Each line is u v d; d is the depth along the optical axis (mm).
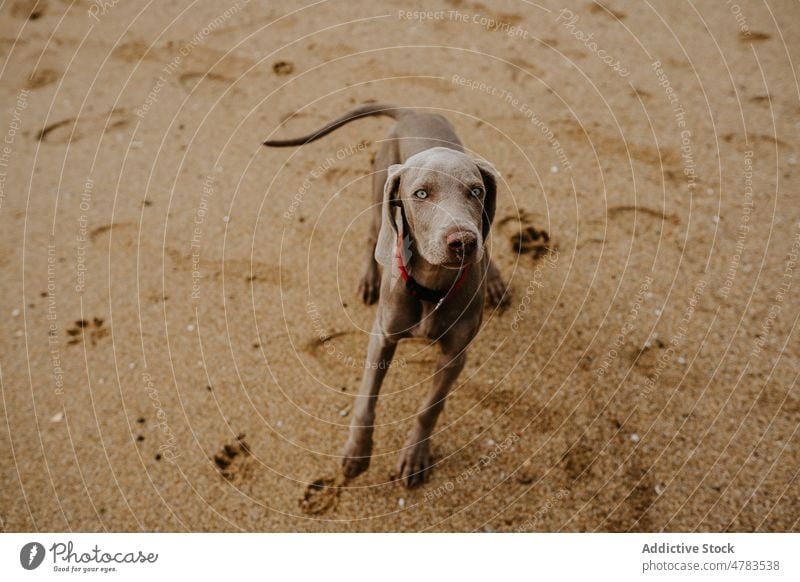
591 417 3000
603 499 2744
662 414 2990
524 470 2846
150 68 5180
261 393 3146
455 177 2189
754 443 2871
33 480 2859
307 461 2904
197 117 4695
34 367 3262
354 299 3520
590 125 4469
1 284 3645
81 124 4684
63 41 5551
